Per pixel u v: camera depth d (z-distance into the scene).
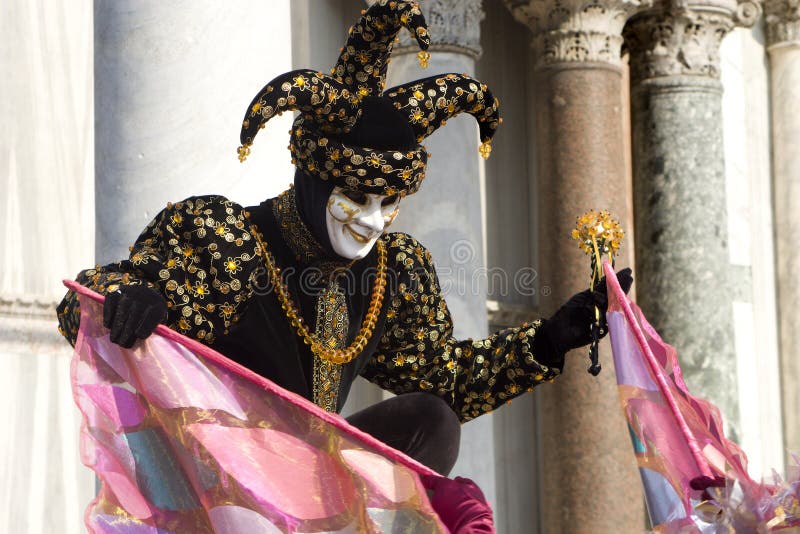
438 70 8.12
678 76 10.43
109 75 5.29
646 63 10.52
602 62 9.42
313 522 3.44
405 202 8.09
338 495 3.46
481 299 8.12
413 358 4.25
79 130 6.97
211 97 5.30
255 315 3.82
